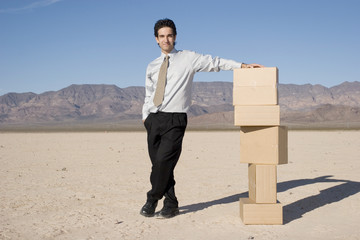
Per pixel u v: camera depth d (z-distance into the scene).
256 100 4.78
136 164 12.25
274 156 4.82
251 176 5.20
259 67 4.88
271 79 4.74
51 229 4.66
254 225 4.82
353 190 7.05
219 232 4.52
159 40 5.10
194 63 5.02
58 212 5.59
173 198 5.26
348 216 5.22
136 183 8.34
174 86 4.98
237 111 4.80
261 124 4.76
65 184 8.20
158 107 5.00
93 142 27.22
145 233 4.49
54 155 15.83
